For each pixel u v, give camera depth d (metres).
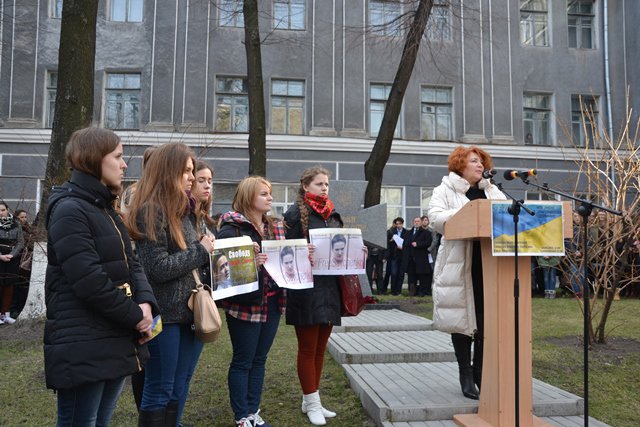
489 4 17.16
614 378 4.63
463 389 3.76
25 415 3.77
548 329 6.62
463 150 3.99
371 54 16.50
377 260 12.46
